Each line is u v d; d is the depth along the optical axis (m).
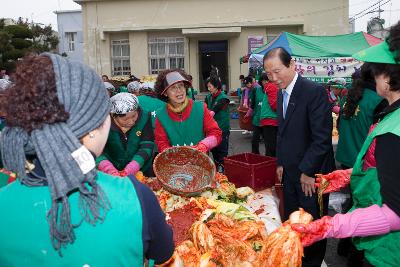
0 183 1.98
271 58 2.76
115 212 0.95
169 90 3.14
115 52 17.23
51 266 0.93
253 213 2.18
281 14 16.12
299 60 8.30
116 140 2.87
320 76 8.26
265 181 2.83
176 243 1.89
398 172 1.40
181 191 2.45
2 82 2.34
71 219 0.91
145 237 0.99
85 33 17.05
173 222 2.19
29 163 0.97
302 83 2.80
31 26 21.47
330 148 2.75
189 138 3.27
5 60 14.88
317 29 16.12
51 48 21.06
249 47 16.55
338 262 3.52
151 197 1.04
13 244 0.94
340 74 8.17
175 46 16.89
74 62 1.00
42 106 0.90
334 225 1.46
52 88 0.92
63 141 0.90
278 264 1.44
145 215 0.99
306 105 2.77
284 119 2.94
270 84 5.75
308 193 2.80
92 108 0.96
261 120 6.00
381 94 1.65
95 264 0.92
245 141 9.78
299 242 1.45
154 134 3.32
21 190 0.97
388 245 1.61
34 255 0.93
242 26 16.23
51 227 0.90
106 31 16.75
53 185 0.89
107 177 1.02
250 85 9.29
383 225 1.43
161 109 3.37
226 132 5.97
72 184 0.89
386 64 1.56
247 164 2.77
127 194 0.99
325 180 2.20
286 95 2.94
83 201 0.92
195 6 16.34
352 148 3.71
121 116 2.74
